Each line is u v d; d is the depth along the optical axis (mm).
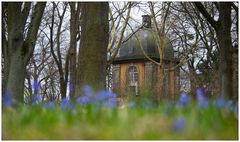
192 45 33562
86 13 10562
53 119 4859
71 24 22125
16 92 12250
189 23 31266
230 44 10727
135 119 4793
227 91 9836
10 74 12344
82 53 10523
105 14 10562
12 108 5922
